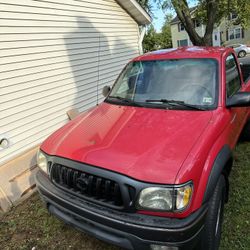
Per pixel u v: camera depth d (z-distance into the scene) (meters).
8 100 4.26
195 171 1.92
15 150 4.40
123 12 7.79
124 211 1.92
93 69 6.50
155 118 2.58
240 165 3.83
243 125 3.76
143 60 3.46
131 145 2.16
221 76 2.91
